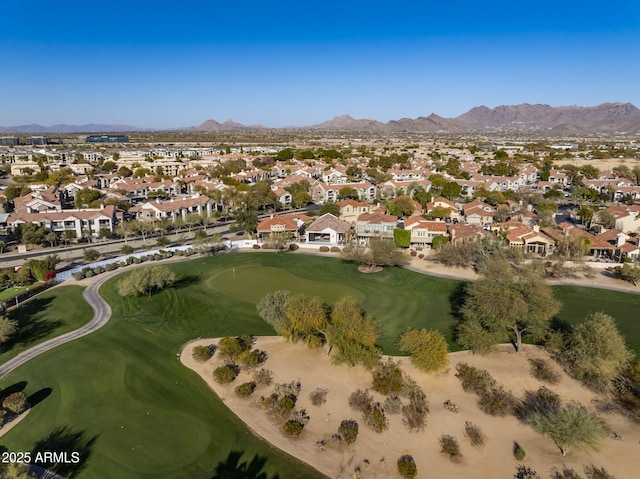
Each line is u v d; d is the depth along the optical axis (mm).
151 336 61062
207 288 79500
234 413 44812
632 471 37094
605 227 117625
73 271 88062
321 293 76750
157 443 40438
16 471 33812
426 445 40219
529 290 56844
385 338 59969
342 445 40188
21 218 113688
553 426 38781
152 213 133875
